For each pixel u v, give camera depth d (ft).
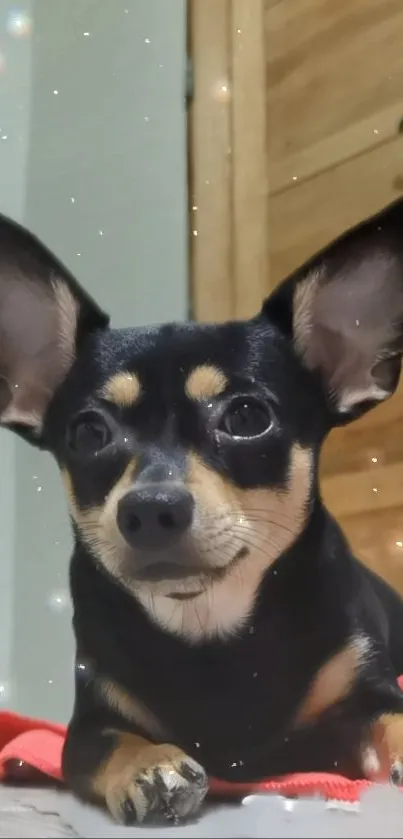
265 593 1.12
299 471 1.14
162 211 1.96
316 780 1.06
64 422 1.17
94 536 1.13
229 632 1.12
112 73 2.00
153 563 1.05
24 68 2.01
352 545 1.68
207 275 1.89
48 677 1.66
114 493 1.08
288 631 1.12
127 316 1.93
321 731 1.13
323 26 1.86
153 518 1.03
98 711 1.13
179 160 1.97
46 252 1.24
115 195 1.99
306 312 1.21
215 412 1.11
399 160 1.75
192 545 1.04
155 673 1.12
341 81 1.83
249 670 1.12
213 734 1.11
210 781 1.08
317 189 1.83
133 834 0.94
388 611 1.33
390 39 1.78
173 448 1.09
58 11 2.01
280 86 1.89
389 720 1.11
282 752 1.13
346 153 1.81
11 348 1.27
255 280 1.85
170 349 1.14
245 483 1.10
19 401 1.27
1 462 1.80
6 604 1.73
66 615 1.68
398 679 1.25
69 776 1.09
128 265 1.96
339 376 1.24
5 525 1.77
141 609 1.13
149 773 0.99
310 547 1.15
